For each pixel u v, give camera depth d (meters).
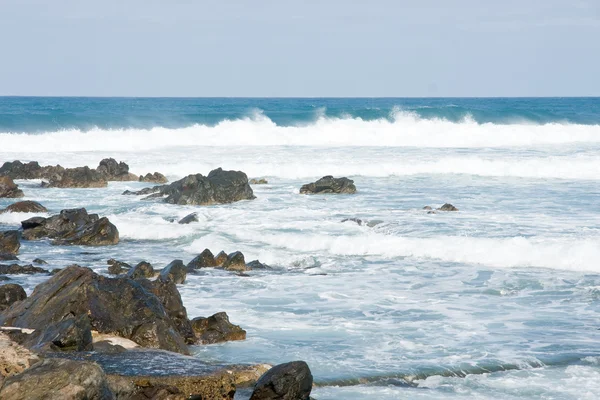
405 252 30.62
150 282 19.91
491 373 17.06
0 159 61.38
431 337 19.70
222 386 14.70
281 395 14.23
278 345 18.92
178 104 176.25
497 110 94.38
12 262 28.98
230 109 123.62
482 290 25.02
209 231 35.03
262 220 37.44
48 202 44.53
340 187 47.00
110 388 12.97
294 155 63.69
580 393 15.80
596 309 22.73
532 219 36.16
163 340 17.77
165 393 13.95
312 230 34.59
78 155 64.94
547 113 94.94
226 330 19.47
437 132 76.56
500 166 55.50
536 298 24.02
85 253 31.53
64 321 16.56
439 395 15.64
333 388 16.02
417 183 51.00
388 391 15.85
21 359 14.12
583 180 51.22
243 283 25.94
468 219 36.34
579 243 29.23
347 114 91.00
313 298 23.92
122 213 40.72
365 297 24.08
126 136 72.75
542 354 18.31
